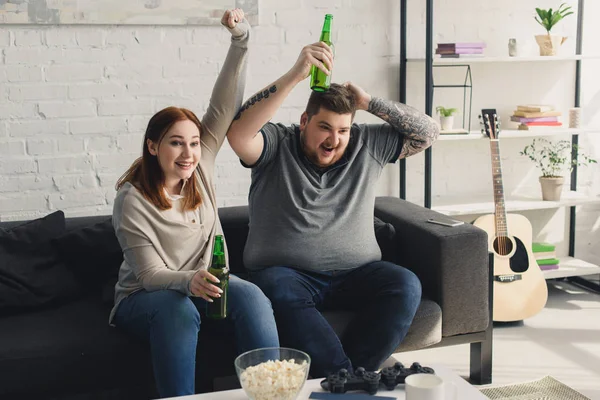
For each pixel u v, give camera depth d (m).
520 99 4.04
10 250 2.78
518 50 3.80
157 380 2.26
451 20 3.84
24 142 3.29
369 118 3.80
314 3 3.61
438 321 2.73
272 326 2.38
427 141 2.87
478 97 3.97
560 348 3.25
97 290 2.93
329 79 2.65
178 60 3.44
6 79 3.22
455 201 3.90
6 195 3.29
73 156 3.36
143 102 3.42
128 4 3.30
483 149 4.04
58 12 3.21
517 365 3.08
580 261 4.07
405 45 3.72
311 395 1.81
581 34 4.02
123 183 2.49
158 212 2.42
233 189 3.63
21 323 2.60
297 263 2.71
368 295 2.69
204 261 2.49
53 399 2.71
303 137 2.73
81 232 2.89
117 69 3.36
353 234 2.76
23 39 3.21
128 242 2.40
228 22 2.53
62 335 2.46
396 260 3.00
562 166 4.18
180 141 2.40
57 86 3.29
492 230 3.58
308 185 2.71
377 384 1.82
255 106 2.60
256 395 1.67
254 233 2.76
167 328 2.26
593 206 4.25
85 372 2.39
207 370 2.50
